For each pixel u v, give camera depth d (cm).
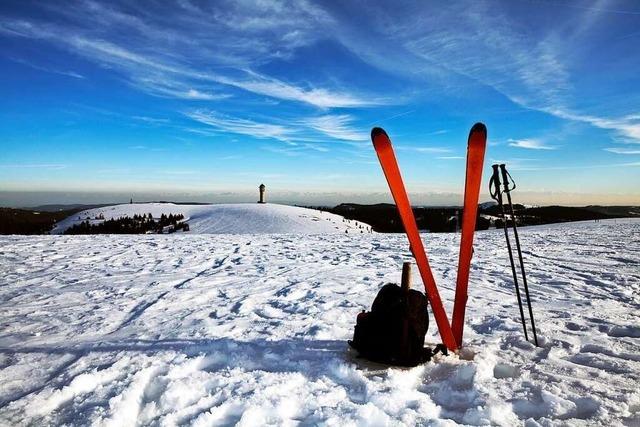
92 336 436
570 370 333
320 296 622
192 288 684
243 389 299
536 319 483
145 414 273
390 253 1152
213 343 398
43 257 1042
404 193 355
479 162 356
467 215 366
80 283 725
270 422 261
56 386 311
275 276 793
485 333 437
